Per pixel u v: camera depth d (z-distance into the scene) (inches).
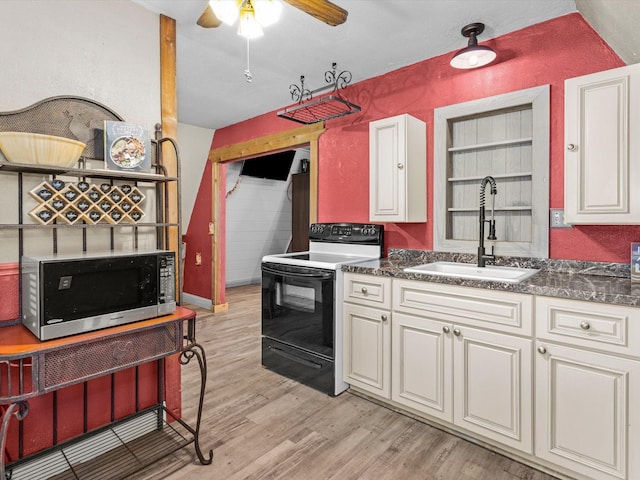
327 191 134.2
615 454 59.8
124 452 74.1
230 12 58.8
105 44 75.2
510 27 90.8
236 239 248.8
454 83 103.1
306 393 100.0
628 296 57.4
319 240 129.7
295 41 98.0
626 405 58.6
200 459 70.7
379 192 105.2
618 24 63.7
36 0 66.4
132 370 79.2
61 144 60.6
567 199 73.5
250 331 155.8
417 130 104.7
